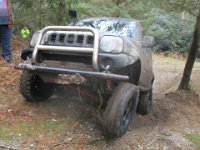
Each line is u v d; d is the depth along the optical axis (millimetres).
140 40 6949
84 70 5668
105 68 5555
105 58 5578
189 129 7535
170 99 10008
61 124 6113
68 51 5719
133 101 5977
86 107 6930
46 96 7059
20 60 10016
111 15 15828
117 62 5570
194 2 10539
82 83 5621
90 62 5852
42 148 5332
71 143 5590
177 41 27734
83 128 6078
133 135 6445
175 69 18953
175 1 10789
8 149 5211
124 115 5859
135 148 5949
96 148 5613
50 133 5781
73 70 5547
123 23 7227
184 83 11477
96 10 14953
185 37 27703
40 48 5875
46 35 6043
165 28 26766
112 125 5527
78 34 5824
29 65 5797
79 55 5789
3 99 7043
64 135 5777
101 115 6383
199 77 16422
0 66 8750
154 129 7062
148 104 7840
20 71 8688
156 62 21734
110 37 5805
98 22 7305
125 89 5695
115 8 15805
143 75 7004
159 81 15219
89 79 5684
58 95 7363
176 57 26203
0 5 8734
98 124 6270
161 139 6555
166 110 8719
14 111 6453
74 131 5941
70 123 6191
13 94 7391
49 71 5688
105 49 5668
